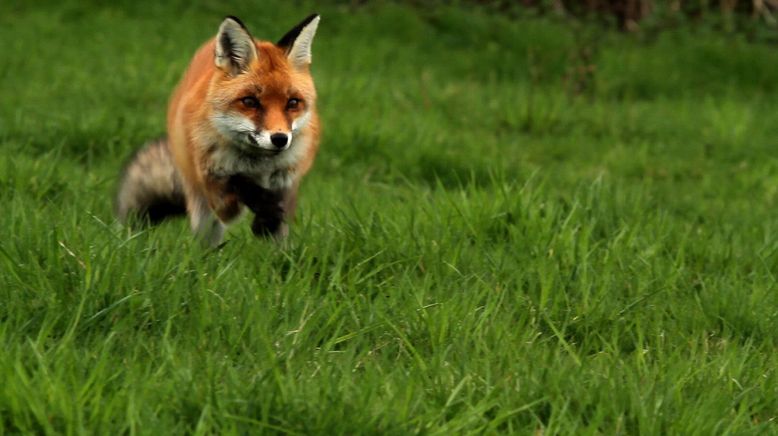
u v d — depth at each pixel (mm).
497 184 19359
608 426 11703
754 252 18094
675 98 36594
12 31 37250
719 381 12656
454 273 15516
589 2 45281
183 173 17375
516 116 31750
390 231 16719
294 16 41500
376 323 13383
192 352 12391
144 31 38562
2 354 11445
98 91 30859
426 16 42750
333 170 25344
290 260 15016
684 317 14891
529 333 13766
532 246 16750
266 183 17016
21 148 24172
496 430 11305
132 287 13430
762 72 39938
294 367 12164
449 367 12445
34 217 15844
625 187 24391
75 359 11688
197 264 14109
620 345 14086
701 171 28188
